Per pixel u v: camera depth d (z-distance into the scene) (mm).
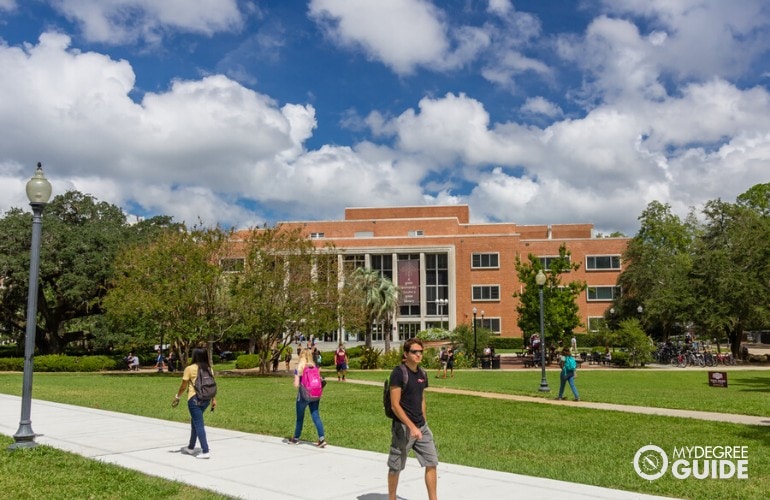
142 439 12219
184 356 41844
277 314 36188
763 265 48281
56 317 52156
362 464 9828
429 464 7078
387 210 84188
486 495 7859
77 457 10352
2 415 16016
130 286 35938
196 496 7918
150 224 58906
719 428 14750
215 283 35906
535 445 12234
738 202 72438
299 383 11516
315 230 78250
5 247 46688
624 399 21469
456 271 74562
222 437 12430
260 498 7801
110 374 38281
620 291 73438
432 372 39344
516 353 61375
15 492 8195
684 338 56625
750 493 8516
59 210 52938
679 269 60438
